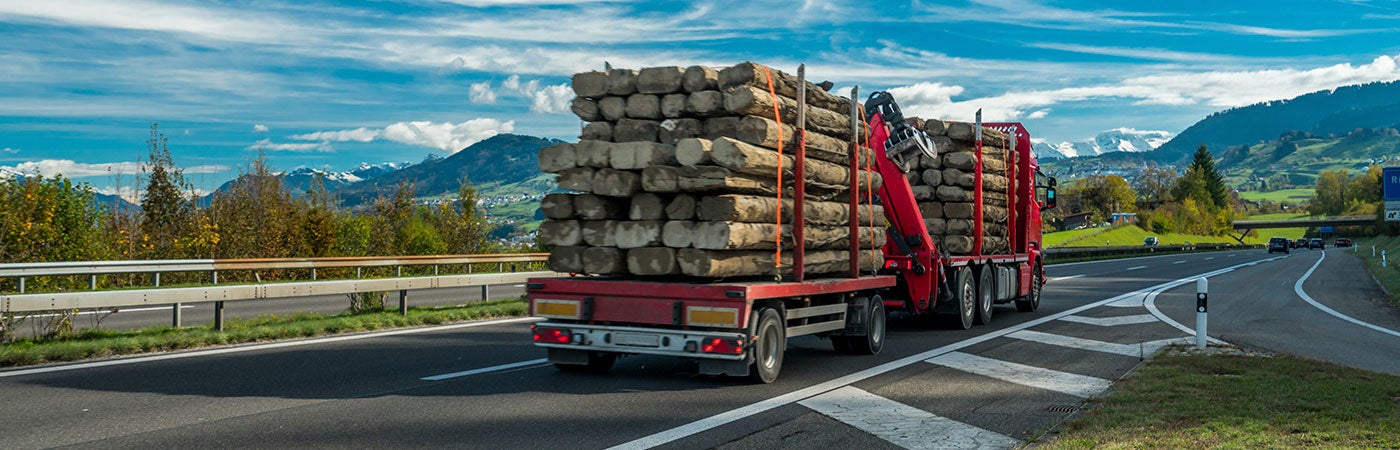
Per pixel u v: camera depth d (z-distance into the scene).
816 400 8.41
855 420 7.56
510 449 6.39
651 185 8.80
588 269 9.33
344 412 7.53
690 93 9.09
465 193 32.69
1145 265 46.06
